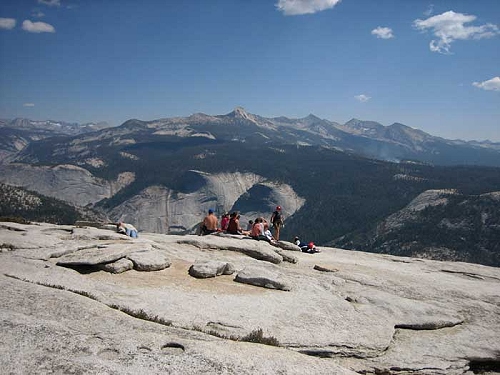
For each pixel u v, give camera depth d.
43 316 9.06
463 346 13.18
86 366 7.02
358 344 11.74
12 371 6.64
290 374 7.83
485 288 19.67
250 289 15.09
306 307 13.75
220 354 8.09
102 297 11.56
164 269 16.52
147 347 8.06
